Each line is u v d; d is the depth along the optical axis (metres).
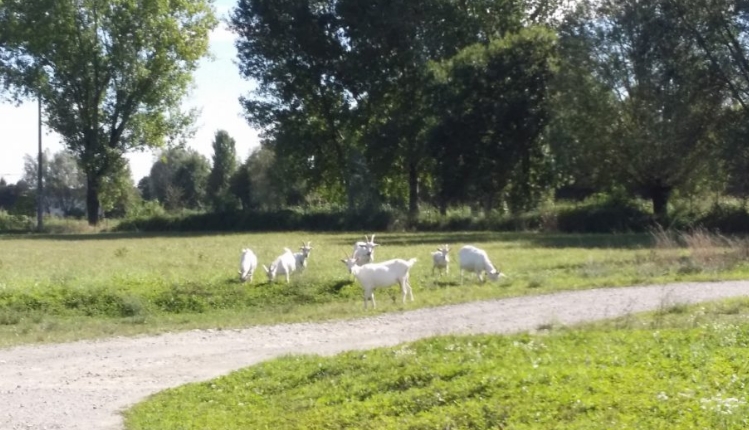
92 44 68.06
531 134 59.44
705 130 48.75
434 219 59.69
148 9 67.62
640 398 9.74
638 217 50.22
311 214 66.12
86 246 48.59
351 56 66.88
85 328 21.80
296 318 22.22
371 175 68.81
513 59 58.66
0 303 23.50
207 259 35.75
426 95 62.06
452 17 66.56
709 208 47.66
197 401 13.77
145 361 17.86
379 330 19.97
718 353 11.92
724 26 47.44
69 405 14.18
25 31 66.19
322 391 12.97
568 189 69.94
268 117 70.62
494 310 21.70
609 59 49.88
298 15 67.00
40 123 70.44
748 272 26.48
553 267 30.30
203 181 116.69
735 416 9.01
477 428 9.94
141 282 25.70
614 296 22.89
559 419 9.59
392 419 10.84
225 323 22.09
